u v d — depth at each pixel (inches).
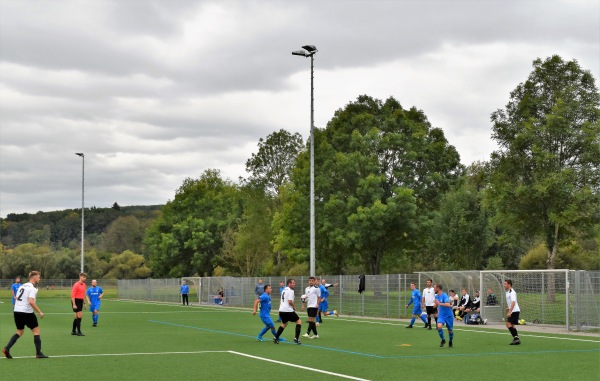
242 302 2247.8
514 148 2074.3
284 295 904.3
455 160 2507.4
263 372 617.6
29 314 729.0
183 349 832.9
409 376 591.5
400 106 2568.9
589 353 781.3
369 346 869.2
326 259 2479.1
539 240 3166.8
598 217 1975.9
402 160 2443.4
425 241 2474.2
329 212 2379.4
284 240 2536.9
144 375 598.5
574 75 2101.4
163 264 3939.5
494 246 3058.6
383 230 2292.1
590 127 1996.8
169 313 1780.3
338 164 2369.6
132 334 1078.4
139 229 6496.1
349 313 1718.8
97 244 7780.5
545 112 2112.5
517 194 1994.3
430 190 2460.6
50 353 787.4
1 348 846.5
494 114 2176.4
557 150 2060.8
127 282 3270.2
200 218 3848.4
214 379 573.0
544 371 625.0
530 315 1289.4
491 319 1307.8
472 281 1390.3
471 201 2471.7
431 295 1175.6
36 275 737.6
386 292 1585.9
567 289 1117.7
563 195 1941.4
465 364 677.9
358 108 2566.4
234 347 857.5
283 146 3398.1
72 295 1054.4
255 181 3385.8
